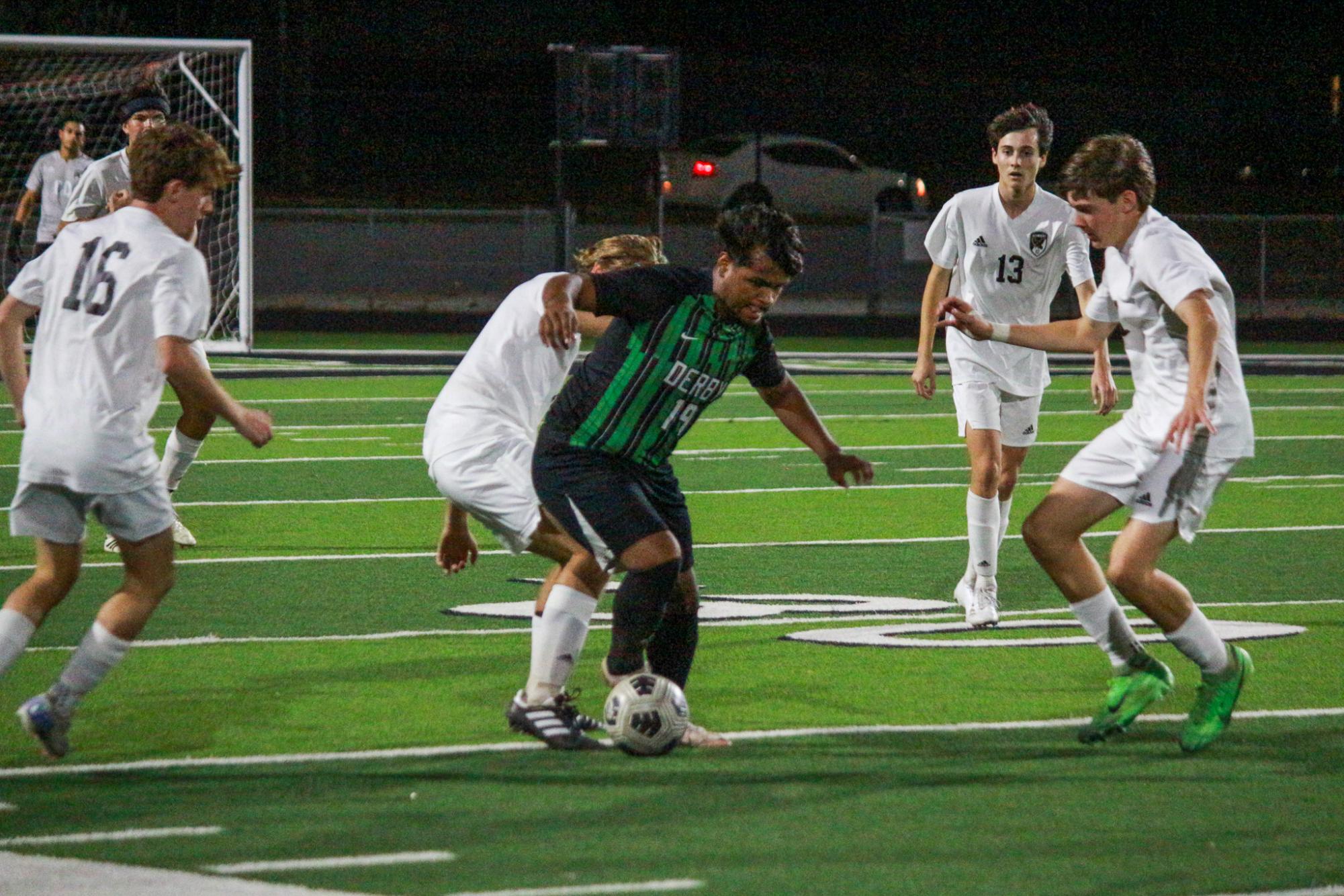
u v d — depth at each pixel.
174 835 16.25
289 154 124.81
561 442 18.78
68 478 17.66
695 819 16.89
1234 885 15.15
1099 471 19.66
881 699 21.77
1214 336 18.50
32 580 18.42
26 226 60.91
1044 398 61.62
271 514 36.41
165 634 25.12
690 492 39.94
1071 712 21.16
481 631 25.52
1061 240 27.67
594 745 19.34
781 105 136.12
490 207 122.50
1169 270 18.83
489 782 18.06
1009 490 28.19
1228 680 19.33
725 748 19.44
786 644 24.84
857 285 92.31
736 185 102.50
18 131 77.94
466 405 20.55
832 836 16.39
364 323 86.31
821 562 31.64
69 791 17.62
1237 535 34.59
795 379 66.69
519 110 132.75
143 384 17.97
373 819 16.81
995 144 27.80
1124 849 16.09
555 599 19.34
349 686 22.19
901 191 104.88
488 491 20.06
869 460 45.66
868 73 137.50
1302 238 91.25
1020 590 29.27
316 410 55.03
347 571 30.27
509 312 20.84
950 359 27.94
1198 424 18.91
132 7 114.62
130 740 19.56
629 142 67.44
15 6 100.88
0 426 49.62
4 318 18.64
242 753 19.09
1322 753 19.38
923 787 18.02
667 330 18.25
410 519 35.94
